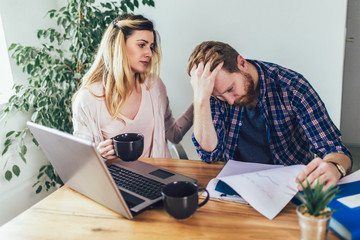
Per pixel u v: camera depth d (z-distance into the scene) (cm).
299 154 149
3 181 184
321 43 183
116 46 150
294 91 133
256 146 151
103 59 156
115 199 81
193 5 195
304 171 94
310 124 129
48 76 180
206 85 130
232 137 149
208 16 195
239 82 133
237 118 146
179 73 209
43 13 207
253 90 137
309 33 183
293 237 73
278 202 86
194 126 136
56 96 182
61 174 100
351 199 83
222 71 131
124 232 79
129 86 157
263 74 136
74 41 175
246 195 89
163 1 198
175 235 77
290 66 192
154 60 166
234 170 109
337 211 74
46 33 181
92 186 87
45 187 215
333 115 194
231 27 193
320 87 191
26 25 194
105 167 75
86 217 87
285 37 187
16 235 80
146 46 156
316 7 179
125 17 154
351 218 73
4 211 186
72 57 191
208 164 119
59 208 92
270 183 94
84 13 181
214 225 80
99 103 154
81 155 78
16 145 190
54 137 82
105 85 155
